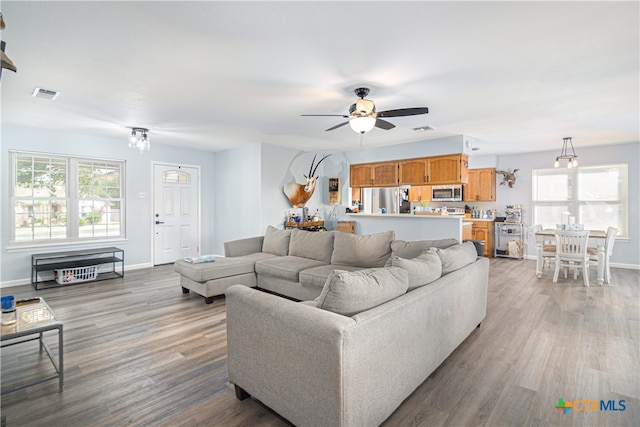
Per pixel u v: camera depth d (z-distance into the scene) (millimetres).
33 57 2480
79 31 2119
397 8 1860
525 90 3170
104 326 3162
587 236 4793
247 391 1941
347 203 6910
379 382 1688
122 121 4387
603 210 6457
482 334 3010
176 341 2830
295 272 3758
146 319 3352
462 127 4707
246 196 6328
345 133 5137
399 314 1823
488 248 7426
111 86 3082
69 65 2623
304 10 1887
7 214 4641
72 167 5234
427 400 2008
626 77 2852
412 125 4590
